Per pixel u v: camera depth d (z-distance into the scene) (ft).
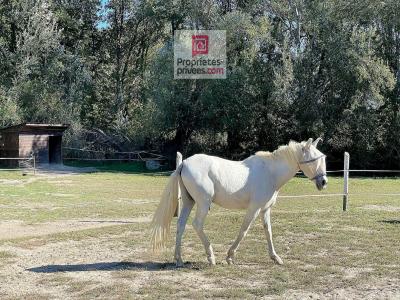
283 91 112.47
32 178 85.15
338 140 117.50
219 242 31.89
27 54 136.98
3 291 21.26
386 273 23.91
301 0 116.37
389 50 118.01
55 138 118.32
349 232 34.99
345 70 108.37
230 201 25.34
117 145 133.18
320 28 114.11
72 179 84.84
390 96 112.57
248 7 125.08
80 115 148.36
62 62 147.33
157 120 119.03
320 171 26.02
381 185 77.25
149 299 19.89
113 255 28.27
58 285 22.16
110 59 177.78
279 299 19.97
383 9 113.09
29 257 27.86
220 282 22.43
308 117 112.68
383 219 41.11
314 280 22.65
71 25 160.15
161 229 25.12
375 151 114.42
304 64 114.83
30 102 134.00
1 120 123.65
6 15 140.97
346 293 20.75
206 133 125.49
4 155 112.98
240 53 117.80
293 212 45.19
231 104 115.65
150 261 26.63
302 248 29.73
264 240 32.32
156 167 115.34
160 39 178.50
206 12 124.98
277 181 26.13
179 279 22.98
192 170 25.03
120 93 163.84
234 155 126.93
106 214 45.98
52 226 39.40
